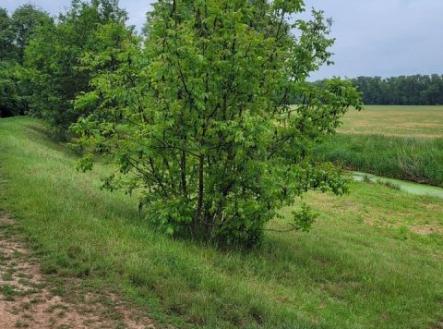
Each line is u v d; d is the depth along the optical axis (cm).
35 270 630
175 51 803
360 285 866
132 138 906
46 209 876
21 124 2858
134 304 570
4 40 4075
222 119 884
